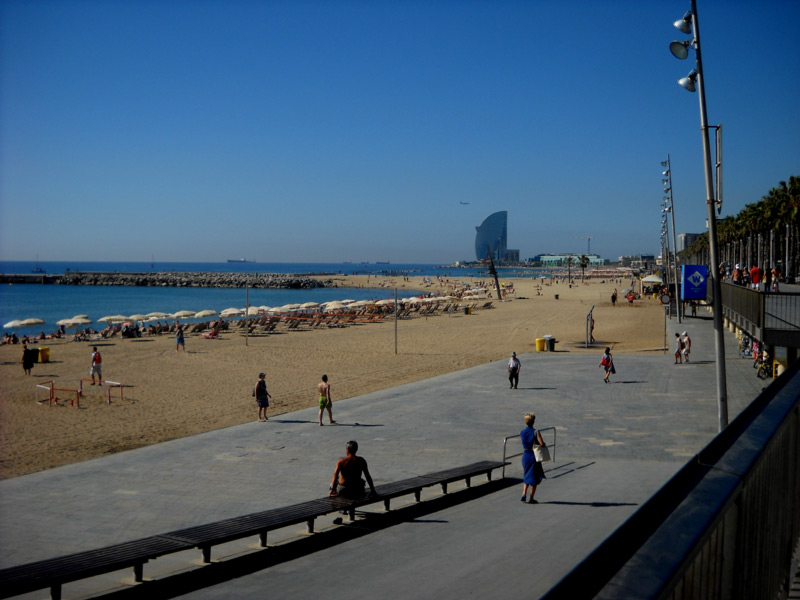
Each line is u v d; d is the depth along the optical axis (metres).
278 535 10.64
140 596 7.93
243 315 67.94
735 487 1.57
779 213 55.34
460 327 55.59
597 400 22.70
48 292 135.88
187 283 167.50
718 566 1.71
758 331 19.16
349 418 20.77
